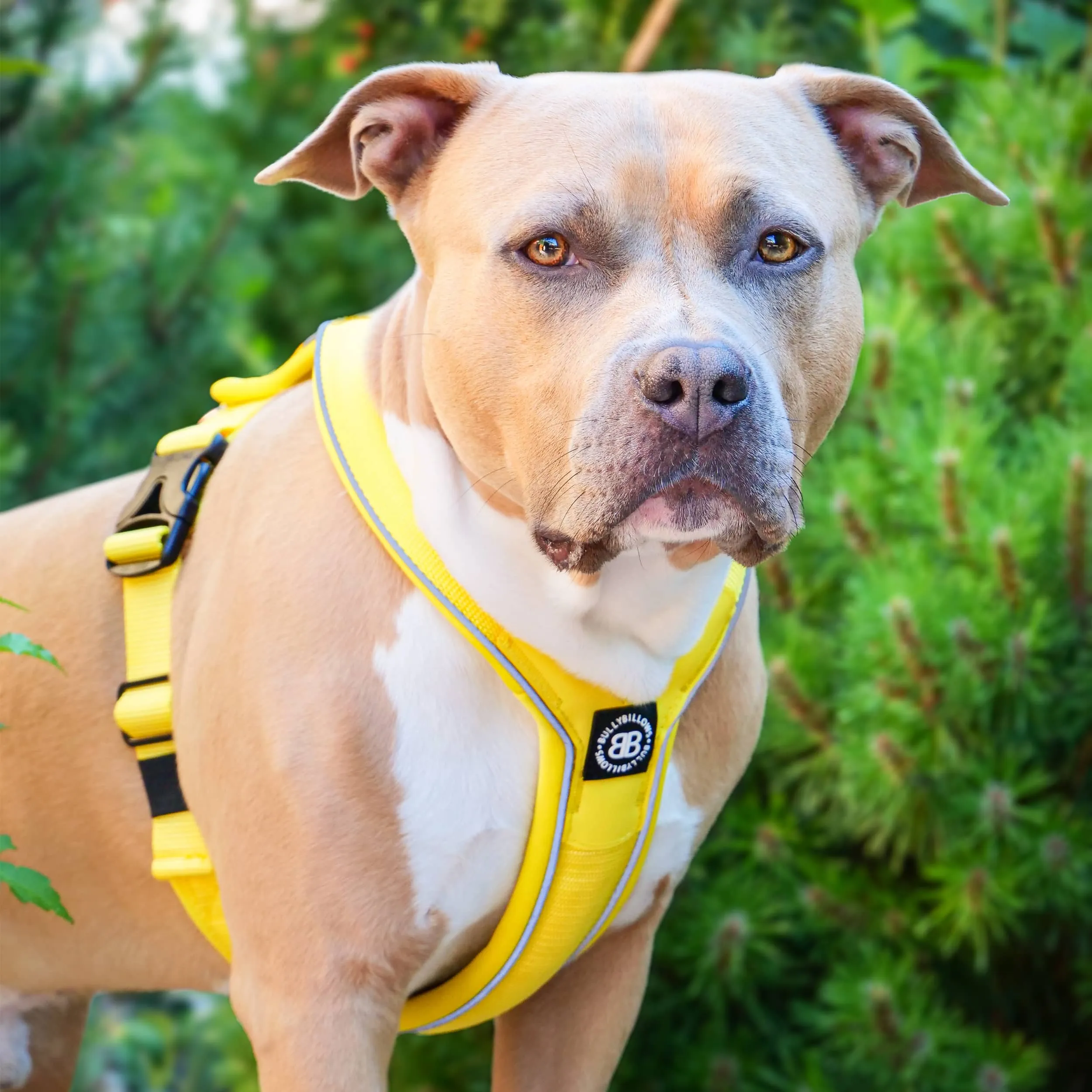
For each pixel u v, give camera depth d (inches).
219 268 189.3
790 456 74.1
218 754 80.2
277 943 78.5
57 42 180.2
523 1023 91.0
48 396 177.9
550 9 176.6
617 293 74.4
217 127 202.4
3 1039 98.7
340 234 207.6
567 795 79.1
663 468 71.1
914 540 124.8
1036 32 147.8
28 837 91.0
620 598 77.9
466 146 79.2
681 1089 133.4
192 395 189.3
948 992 131.1
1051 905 124.0
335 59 196.1
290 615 78.5
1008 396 135.0
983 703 119.3
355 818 77.0
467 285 76.9
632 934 89.0
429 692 77.4
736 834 130.6
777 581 129.2
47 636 90.5
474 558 77.3
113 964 94.0
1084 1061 133.8
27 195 179.9
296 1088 77.9
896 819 122.7
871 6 142.3
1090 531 119.0
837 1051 130.6
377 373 82.3
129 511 89.5
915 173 87.9
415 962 80.4
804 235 77.4
